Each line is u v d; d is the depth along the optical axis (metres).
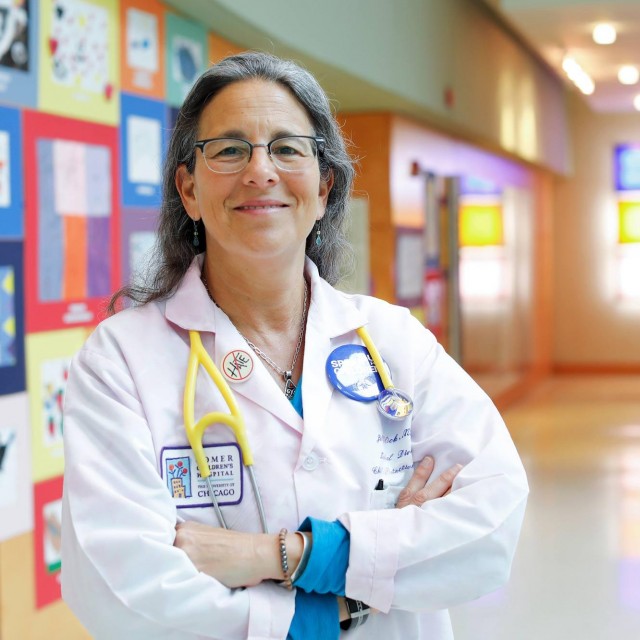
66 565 1.45
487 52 9.04
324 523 1.48
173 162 1.64
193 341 1.57
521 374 12.52
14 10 3.04
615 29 7.97
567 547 5.54
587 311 14.52
